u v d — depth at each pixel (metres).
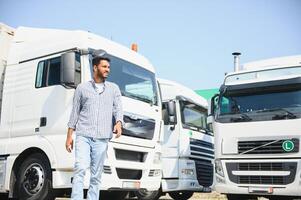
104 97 5.87
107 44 8.58
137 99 8.64
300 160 8.79
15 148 8.34
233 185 9.41
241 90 10.01
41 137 7.98
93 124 5.74
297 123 8.98
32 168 8.08
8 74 8.93
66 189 7.82
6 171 8.38
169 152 11.74
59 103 7.81
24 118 8.39
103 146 5.82
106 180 7.56
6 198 10.05
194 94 13.27
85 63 7.73
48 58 8.34
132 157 8.28
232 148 9.58
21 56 8.86
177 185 11.46
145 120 8.68
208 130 13.30
